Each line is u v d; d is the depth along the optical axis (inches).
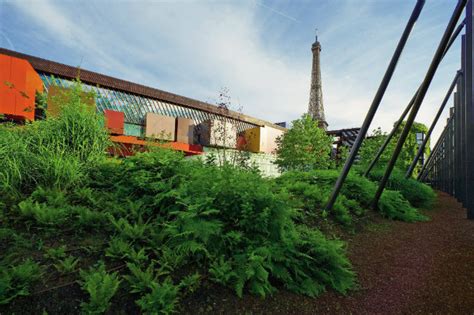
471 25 272.1
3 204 111.4
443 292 114.0
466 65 276.5
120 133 741.9
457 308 101.8
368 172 375.9
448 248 170.7
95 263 93.1
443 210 327.9
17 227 102.8
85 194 135.3
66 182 142.2
